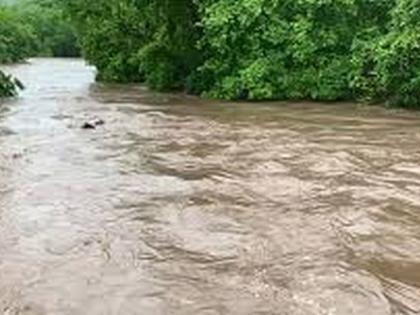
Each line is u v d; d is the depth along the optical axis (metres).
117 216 11.35
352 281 8.55
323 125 21.41
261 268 9.02
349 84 28.06
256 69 29.42
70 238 10.22
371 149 17.03
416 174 14.23
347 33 29.00
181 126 21.66
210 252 9.62
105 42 44.28
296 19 29.33
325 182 13.66
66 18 46.69
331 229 10.58
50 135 19.94
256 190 13.08
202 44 31.33
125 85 41.56
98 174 14.52
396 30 25.83
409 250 9.65
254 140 18.69
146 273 8.86
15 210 11.73
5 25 82.00
